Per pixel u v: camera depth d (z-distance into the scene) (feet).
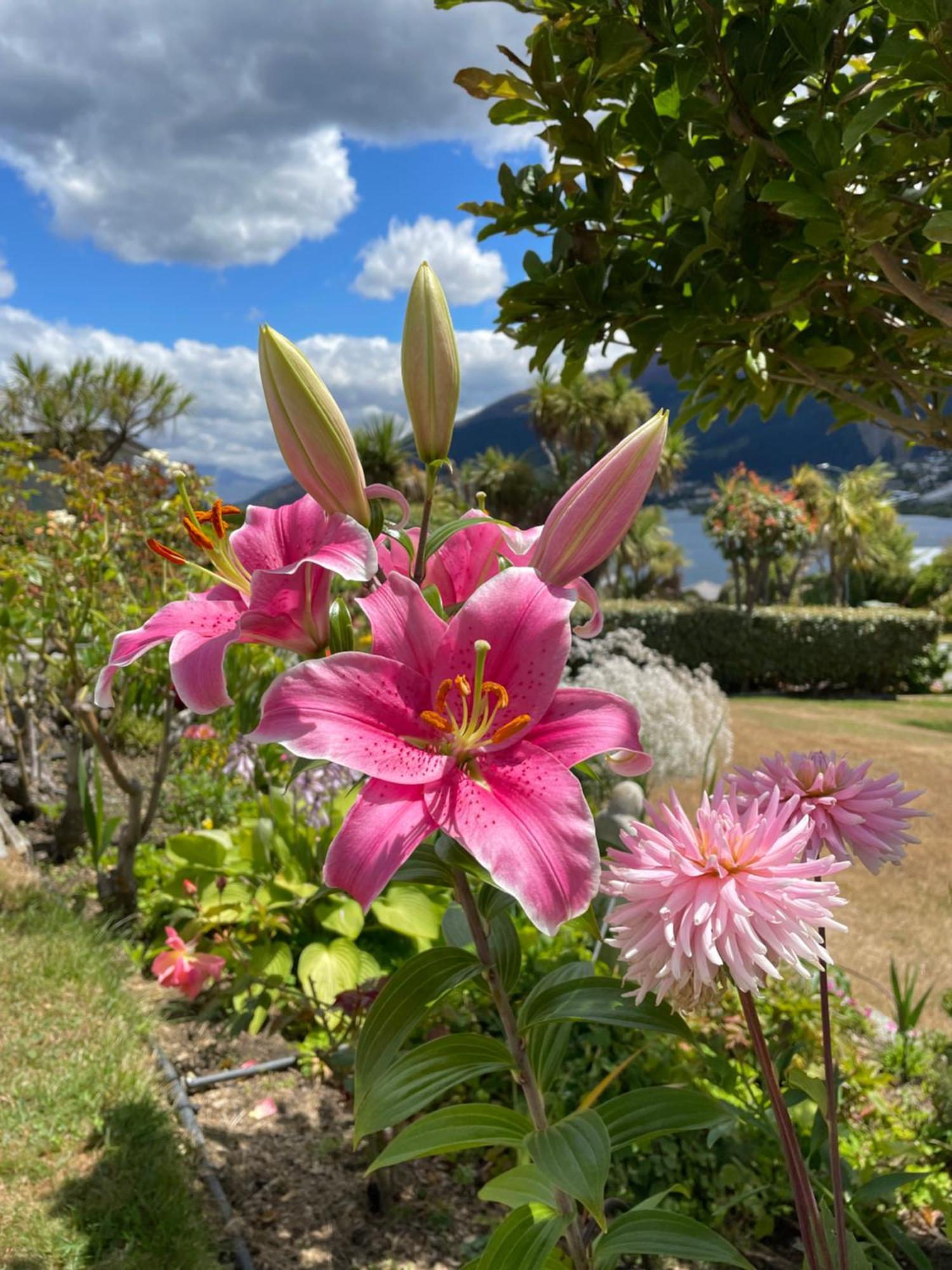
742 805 3.51
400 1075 3.86
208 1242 7.68
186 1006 11.51
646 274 6.15
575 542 3.34
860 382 7.14
